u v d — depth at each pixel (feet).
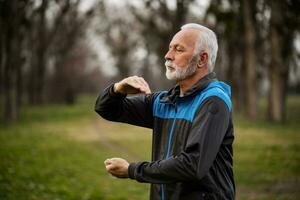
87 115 110.93
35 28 129.39
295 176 35.04
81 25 145.48
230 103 9.21
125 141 60.34
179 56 9.46
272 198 28.25
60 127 79.05
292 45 92.17
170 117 9.73
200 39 9.45
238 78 124.06
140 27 179.83
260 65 112.98
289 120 100.37
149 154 48.73
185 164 8.53
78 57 181.78
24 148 46.29
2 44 88.84
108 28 174.91
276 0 84.53
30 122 87.66
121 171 9.18
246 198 28.45
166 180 8.73
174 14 113.70
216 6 99.14
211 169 9.20
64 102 168.04
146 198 27.63
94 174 34.60
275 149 50.42
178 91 9.92
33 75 144.15
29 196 25.27
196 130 8.77
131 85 9.91
